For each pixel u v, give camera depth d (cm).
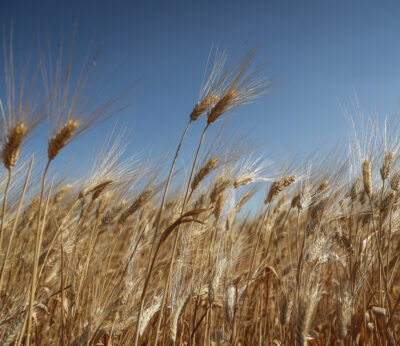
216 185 95
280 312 81
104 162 92
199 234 93
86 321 80
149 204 104
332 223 95
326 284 101
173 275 88
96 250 99
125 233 115
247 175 100
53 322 92
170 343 91
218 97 82
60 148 66
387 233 94
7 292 87
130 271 83
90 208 92
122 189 101
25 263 89
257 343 96
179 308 82
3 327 77
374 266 95
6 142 65
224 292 87
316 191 101
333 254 87
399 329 85
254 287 112
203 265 95
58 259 92
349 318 78
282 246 121
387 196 92
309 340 89
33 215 96
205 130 81
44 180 67
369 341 91
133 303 81
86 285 89
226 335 87
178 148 80
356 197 99
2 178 88
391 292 94
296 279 81
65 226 91
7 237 94
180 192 101
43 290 92
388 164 89
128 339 85
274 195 96
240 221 121
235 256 97
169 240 106
